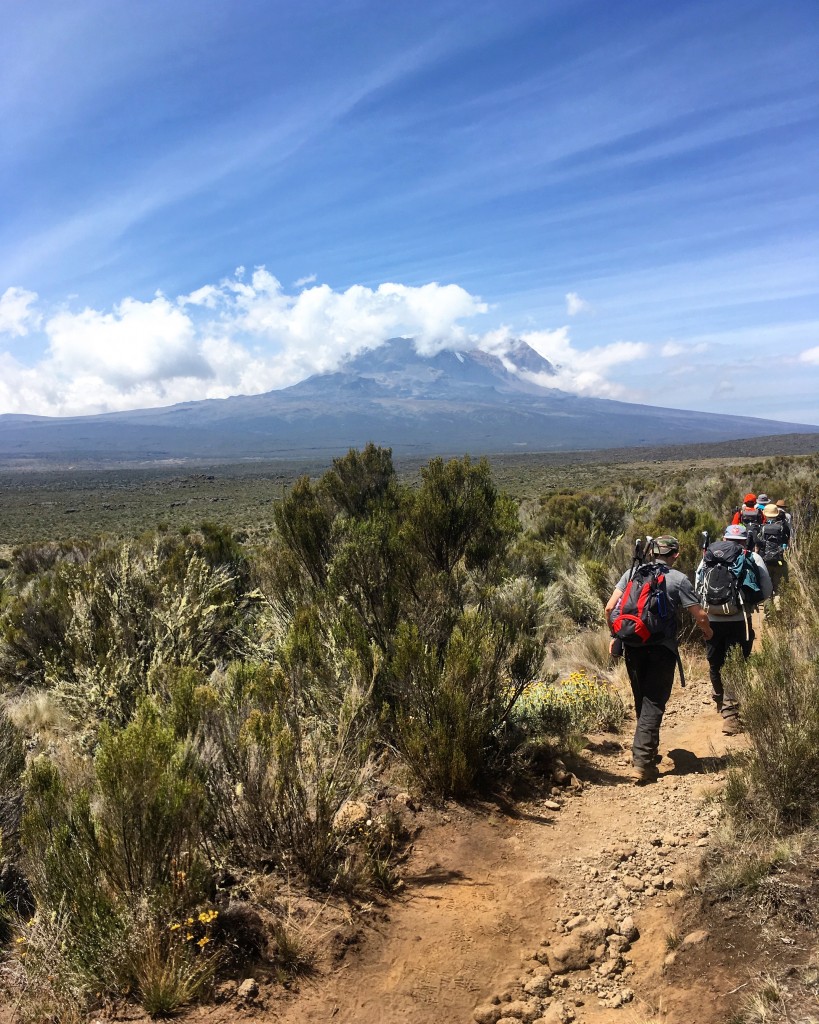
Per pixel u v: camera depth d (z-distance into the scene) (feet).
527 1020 8.98
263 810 12.02
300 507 27.99
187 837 10.70
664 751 17.80
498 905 11.53
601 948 10.21
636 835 13.26
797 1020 7.72
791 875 10.08
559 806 15.11
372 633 19.80
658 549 17.20
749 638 19.75
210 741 13.51
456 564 27.40
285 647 18.24
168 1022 8.82
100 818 10.40
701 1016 8.48
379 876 12.00
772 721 11.87
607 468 369.50
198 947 9.93
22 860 11.63
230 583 29.07
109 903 9.53
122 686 18.97
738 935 9.50
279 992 9.45
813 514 37.86
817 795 11.38
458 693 15.14
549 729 18.72
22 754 14.94
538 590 34.55
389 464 39.63
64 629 23.44
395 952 10.38
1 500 377.71
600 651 26.61
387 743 16.28
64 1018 8.67
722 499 66.59
